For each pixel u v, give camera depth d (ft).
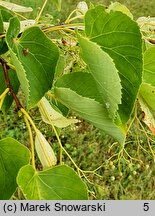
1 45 1.47
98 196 4.19
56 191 1.23
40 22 1.73
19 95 4.64
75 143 4.58
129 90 1.23
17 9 1.87
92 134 4.72
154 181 4.63
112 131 1.32
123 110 1.25
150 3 7.88
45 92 1.31
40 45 1.33
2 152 1.25
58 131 1.73
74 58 1.70
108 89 1.20
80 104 1.30
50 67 1.32
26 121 1.30
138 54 1.20
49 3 6.45
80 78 1.39
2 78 1.68
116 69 1.16
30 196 1.19
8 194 1.25
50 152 1.37
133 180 4.49
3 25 1.47
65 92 1.30
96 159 4.59
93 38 1.26
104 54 1.17
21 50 1.31
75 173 1.23
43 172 1.22
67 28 1.47
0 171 1.26
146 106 1.41
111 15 1.22
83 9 1.83
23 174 1.18
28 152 1.24
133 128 3.02
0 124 4.49
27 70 1.30
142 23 1.67
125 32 1.22
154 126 1.42
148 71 1.37
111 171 4.43
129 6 7.79
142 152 4.34
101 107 1.27
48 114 1.49
